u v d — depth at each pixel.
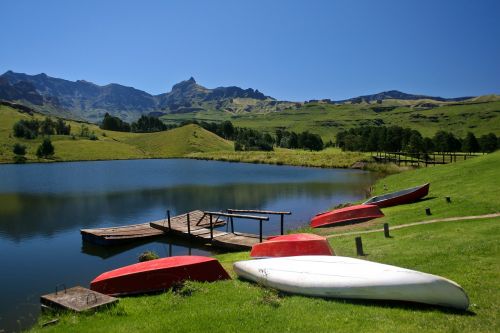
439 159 98.81
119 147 175.75
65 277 24.17
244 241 28.91
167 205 50.75
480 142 130.75
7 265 26.78
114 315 12.34
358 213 30.61
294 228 35.00
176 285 15.31
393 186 51.22
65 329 11.30
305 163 117.06
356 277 12.84
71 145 168.50
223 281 16.03
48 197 58.06
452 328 9.96
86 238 33.06
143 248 30.41
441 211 27.38
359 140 153.75
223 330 10.55
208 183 73.94
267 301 12.69
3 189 66.62
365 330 10.02
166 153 173.75
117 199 55.88
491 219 22.50
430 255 16.83
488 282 13.07
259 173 94.19
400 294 11.88
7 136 175.00
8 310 18.84
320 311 11.58
